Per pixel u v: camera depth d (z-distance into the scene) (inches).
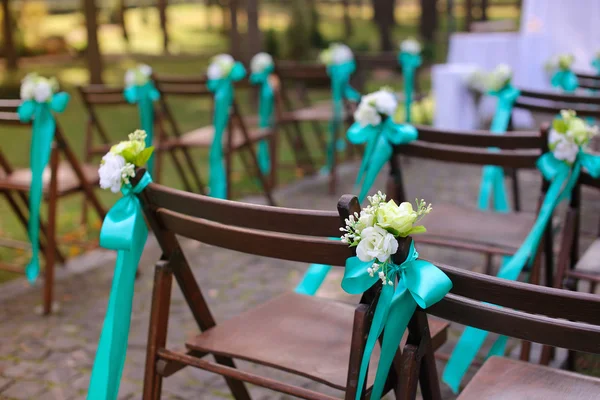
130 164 65.5
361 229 51.2
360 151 230.8
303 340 67.6
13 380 101.4
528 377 59.9
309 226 55.8
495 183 131.6
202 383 99.0
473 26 365.4
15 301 129.7
